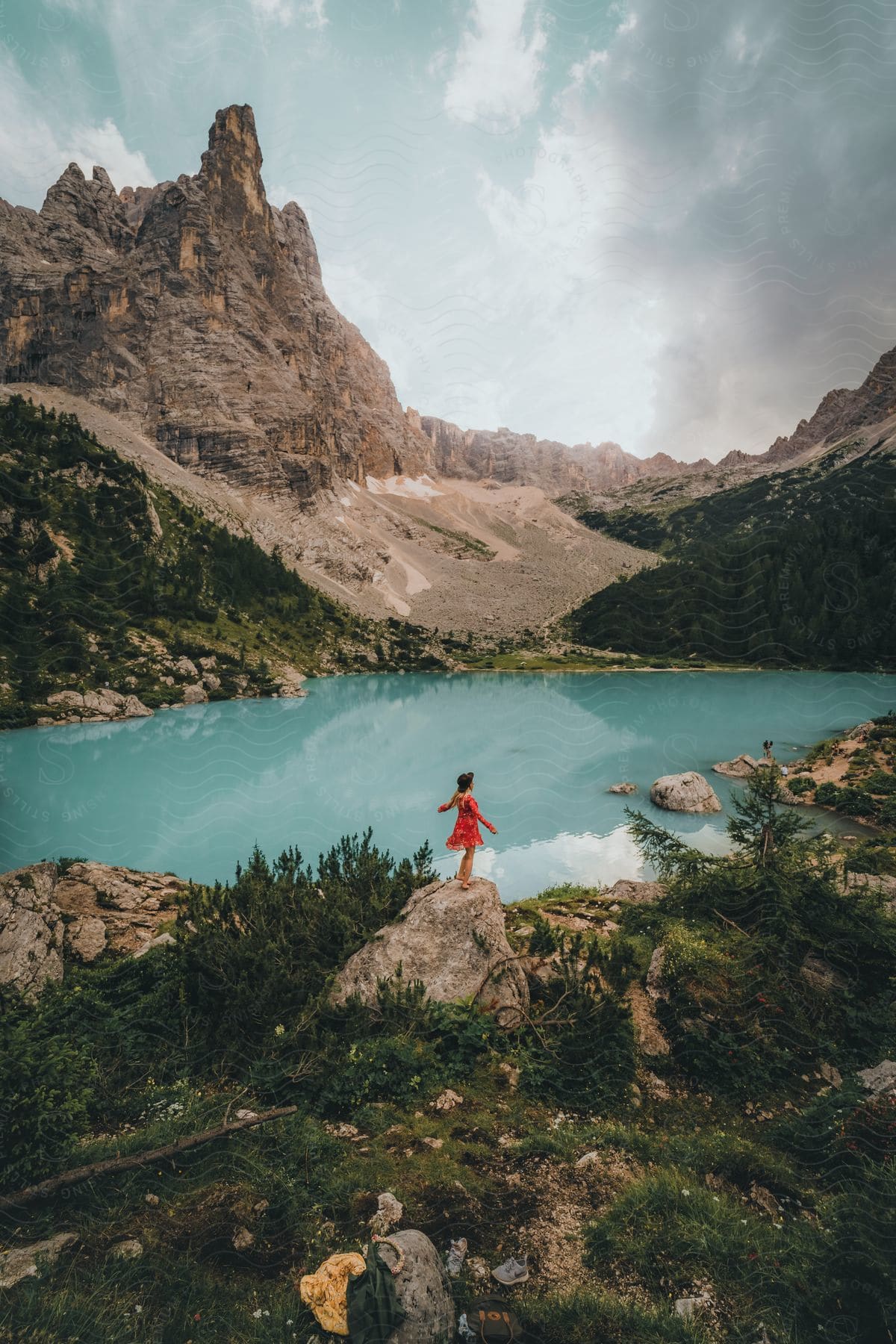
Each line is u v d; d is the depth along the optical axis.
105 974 9.73
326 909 10.72
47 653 58.66
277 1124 6.66
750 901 10.26
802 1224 5.43
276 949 9.05
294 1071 7.50
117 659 68.44
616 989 8.91
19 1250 4.93
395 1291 4.32
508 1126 7.01
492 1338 4.24
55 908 11.34
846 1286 4.70
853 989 9.09
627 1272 4.98
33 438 108.12
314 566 198.00
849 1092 6.91
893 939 9.55
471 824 10.09
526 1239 5.38
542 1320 4.45
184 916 10.59
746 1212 5.63
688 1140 6.67
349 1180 5.93
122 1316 4.34
